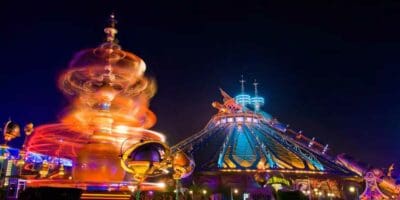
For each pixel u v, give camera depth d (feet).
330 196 176.96
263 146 218.38
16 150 64.75
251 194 161.68
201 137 240.12
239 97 293.23
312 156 216.74
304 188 170.91
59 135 76.48
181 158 51.55
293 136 249.55
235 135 239.91
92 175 42.86
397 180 179.73
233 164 189.88
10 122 62.54
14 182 54.70
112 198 41.45
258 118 261.65
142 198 72.49
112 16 57.26
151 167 40.04
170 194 79.15
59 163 66.44
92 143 44.50
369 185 175.01
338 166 209.15
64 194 27.09
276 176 114.62
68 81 63.57
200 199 150.10
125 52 57.16
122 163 40.57
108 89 49.44
